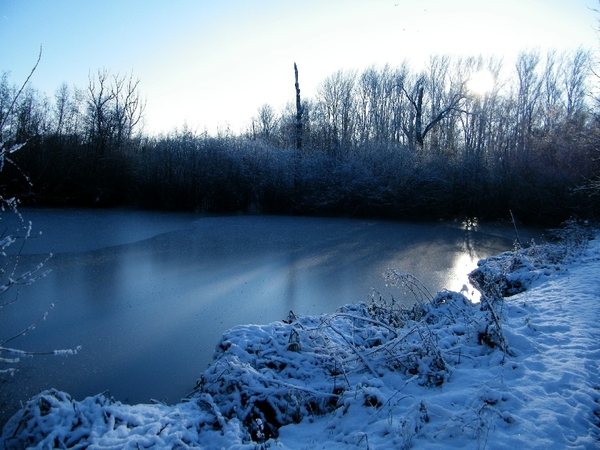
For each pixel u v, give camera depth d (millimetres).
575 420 3855
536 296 8062
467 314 6648
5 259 13430
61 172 24312
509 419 3891
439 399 4355
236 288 11539
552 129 30078
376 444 3725
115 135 32031
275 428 4656
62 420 3697
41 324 8750
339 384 5051
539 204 24109
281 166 27391
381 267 14211
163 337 8305
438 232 21797
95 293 10758
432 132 35250
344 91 37969
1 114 4605
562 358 5105
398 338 5590
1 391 6199
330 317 6016
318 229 21656
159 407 4570
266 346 5773
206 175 26891
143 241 17250
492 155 27938
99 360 7289
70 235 17406
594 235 16078
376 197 25625
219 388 5039
